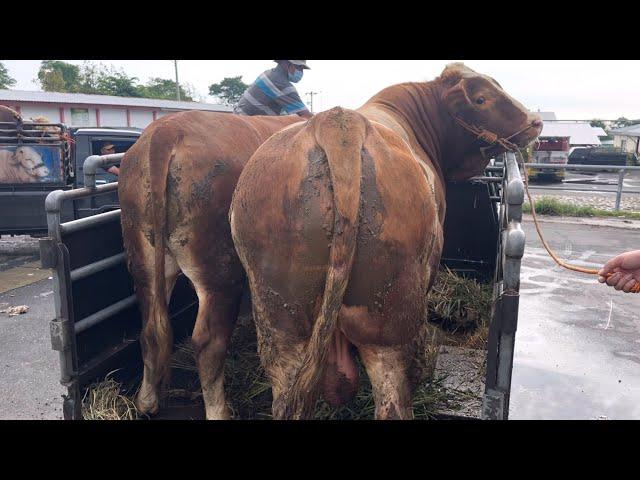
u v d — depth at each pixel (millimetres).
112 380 3328
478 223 5402
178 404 3578
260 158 2463
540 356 4941
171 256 3145
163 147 2934
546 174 20047
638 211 13609
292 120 4004
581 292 6875
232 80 63438
